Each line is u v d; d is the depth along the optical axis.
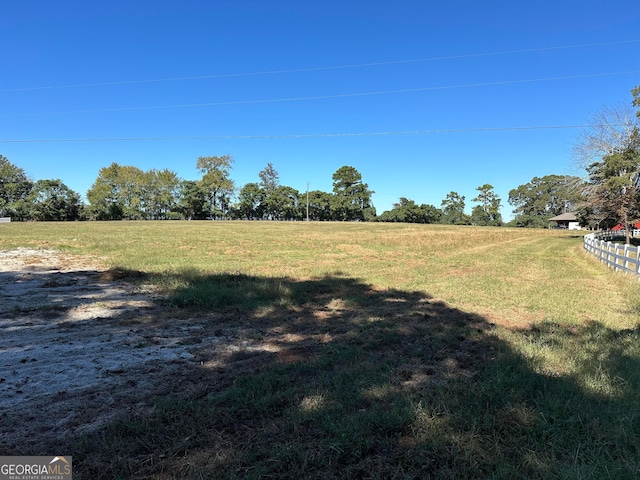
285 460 2.92
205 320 7.12
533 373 4.57
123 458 2.95
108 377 4.53
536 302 8.95
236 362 5.11
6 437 3.23
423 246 25.41
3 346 5.46
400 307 8.41
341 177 104.12
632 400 3.88
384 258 18.45
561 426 3.39
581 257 20.59
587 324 7.16
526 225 96.69
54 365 4.84
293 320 7.25
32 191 78.12
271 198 100.06
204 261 15.25
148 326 6.66
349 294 9.67
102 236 26.72
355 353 5.39
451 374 4.62
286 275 12.33
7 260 13.92
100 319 6.95
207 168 98.25
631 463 2.88
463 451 3.03
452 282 11.66
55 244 19.83
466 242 30.03
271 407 3.82
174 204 93.50
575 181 36.94
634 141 32.03
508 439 3.21
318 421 3.52
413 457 2.99
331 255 19.20
